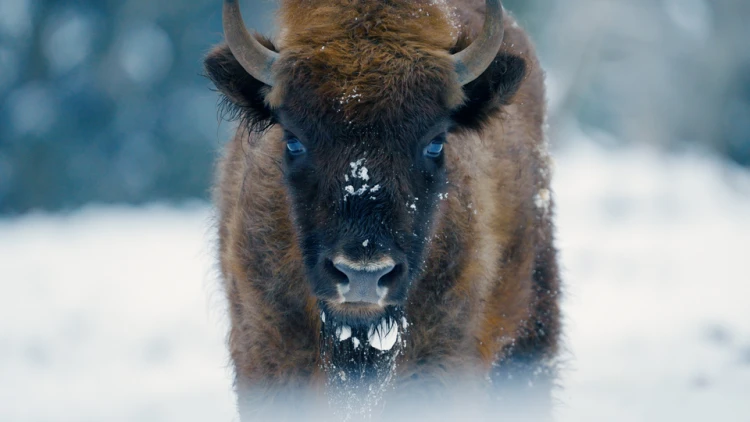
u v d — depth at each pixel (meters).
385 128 17.48
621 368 31.42
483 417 21.73
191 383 31.06
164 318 38.94
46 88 105.88
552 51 121.50
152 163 102.62
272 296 20.05
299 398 20.22
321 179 17.67
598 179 95.94
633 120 131.12
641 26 127.44
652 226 71.94
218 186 23.14
